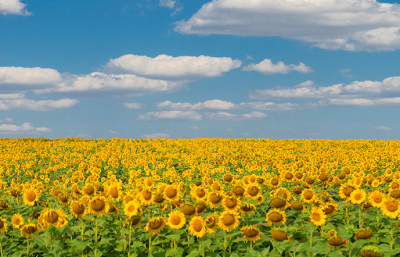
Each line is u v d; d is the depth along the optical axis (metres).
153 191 7.10
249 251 5.08
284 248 5.43
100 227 6.63
